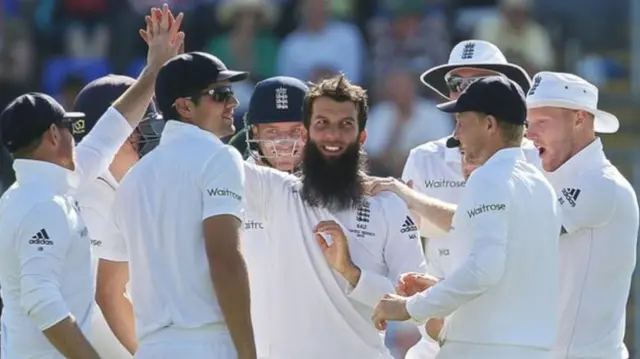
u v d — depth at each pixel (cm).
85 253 2052
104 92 2348
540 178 2012
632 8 4938
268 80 2312
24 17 5225
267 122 2266
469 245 1955
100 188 2219
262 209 2150
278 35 5141
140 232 1992
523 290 1970
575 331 2267
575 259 2269
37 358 2036
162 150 2011
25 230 2000
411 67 4934
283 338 2122
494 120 1994
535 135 2309
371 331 2120
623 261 2275
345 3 5169
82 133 2338
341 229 2073
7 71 5075
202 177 1967
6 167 4644
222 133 2052
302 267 2112
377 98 4912
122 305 2108
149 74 2205
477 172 1981
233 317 1927
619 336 2297
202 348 1948
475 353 1967
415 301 1961
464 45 2508
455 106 2012
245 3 5034
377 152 4688
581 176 2259
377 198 2147
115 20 5175
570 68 5025
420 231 2306
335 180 2106
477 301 1969
